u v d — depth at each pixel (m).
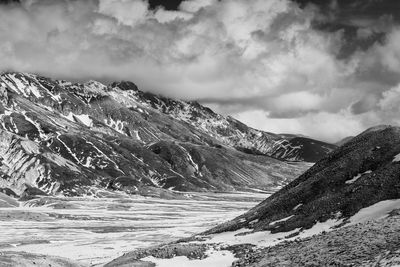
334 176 91.06
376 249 44.31
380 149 91.50
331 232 62.50
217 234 95.06
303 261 49.25
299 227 77.81
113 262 78.06
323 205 81.25
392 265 37.75
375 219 63.19
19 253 77.81
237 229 93.31
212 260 67.94
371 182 79.06
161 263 68.69
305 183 98.62
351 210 74.12
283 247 63.25
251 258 61.94
